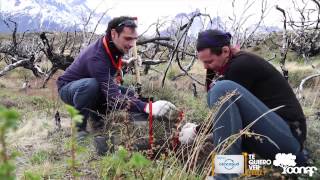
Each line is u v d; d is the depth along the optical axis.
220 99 2.98
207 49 3.26
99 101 4.49
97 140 3.74
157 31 10.91
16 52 15.66
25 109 6.63
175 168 3.08
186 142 3.42
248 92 3.07
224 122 2.98
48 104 6.79
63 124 5.43
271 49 21.38
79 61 4.48
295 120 3.20
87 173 3.30
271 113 3.11
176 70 12.77
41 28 16.16
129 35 4.20
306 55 18.94
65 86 4.47
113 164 2.72
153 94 6.95
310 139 3.81
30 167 3.48
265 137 3.12
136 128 3.63
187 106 5.87
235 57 3.28
